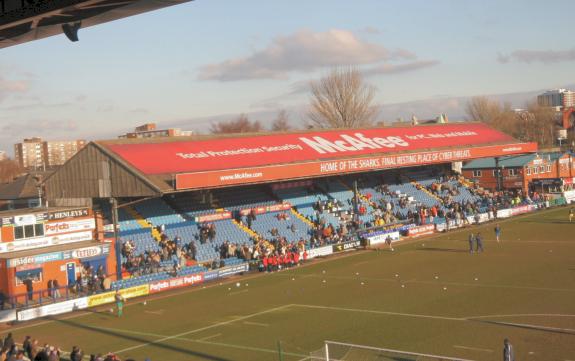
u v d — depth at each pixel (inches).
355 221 3088.1
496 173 4121.6
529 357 1182.3
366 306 1721.2
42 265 2037.4
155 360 1334.9
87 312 1902.1
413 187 3836.1
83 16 605.6
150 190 2194.9
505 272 2075.5
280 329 1533.0
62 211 2214.6
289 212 3073.3
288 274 2343.8
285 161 2807.6
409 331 1428.4
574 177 4505.4
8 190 3063.5
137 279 2171.5
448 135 3833.7
